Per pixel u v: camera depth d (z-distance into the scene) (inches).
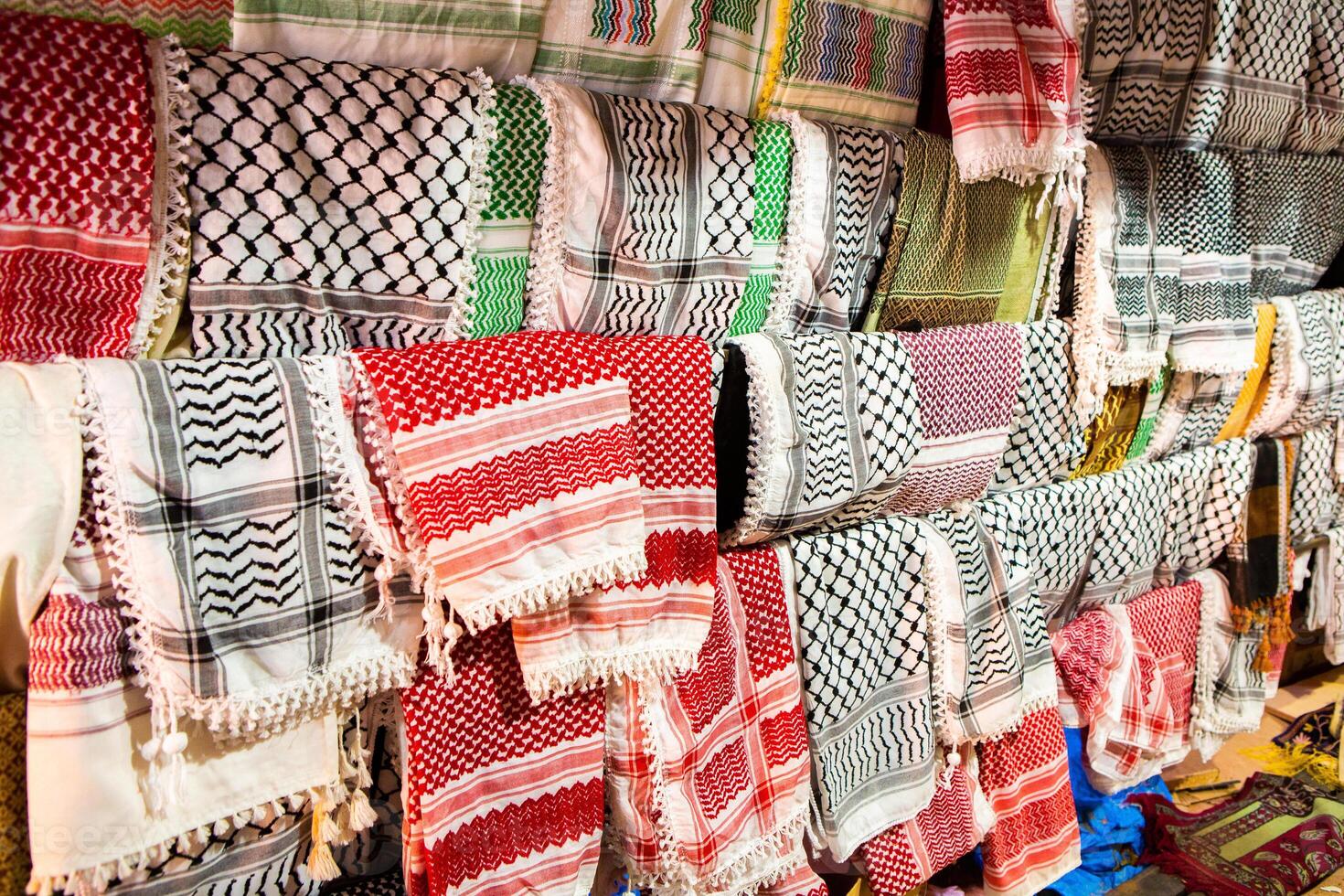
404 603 48.8
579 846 55.9
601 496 49.6
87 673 39.5
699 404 56.7
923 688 72.8
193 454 41.4
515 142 50.8
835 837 68.6
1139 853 93.5
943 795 76.4
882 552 69.4
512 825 53.7
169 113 41.5
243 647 43.4
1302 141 95.5
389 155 47.3
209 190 43.4
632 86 58.2
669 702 57.6
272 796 45.8
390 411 45.0
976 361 71.5
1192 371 90.1
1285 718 119.6
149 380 40.5
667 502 55.7
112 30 40.0
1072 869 85.9
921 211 68.7
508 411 47.4
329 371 45.0
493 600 46.8
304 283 46.9
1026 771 81.5
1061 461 83.8
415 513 45.5
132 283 42.1
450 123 48.6
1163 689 93.3
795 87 63.2
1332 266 111.4
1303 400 100.8
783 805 64.7
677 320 61.1
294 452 44.1
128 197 40.7
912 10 67.4
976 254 74.2
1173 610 95.7
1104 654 88.3
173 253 42.9
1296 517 106.7
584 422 49.8
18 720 41.1
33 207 39.1
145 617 40.5
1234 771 109.6
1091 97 76.5
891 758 72.1
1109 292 79.5
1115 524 88.2
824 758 67.8
